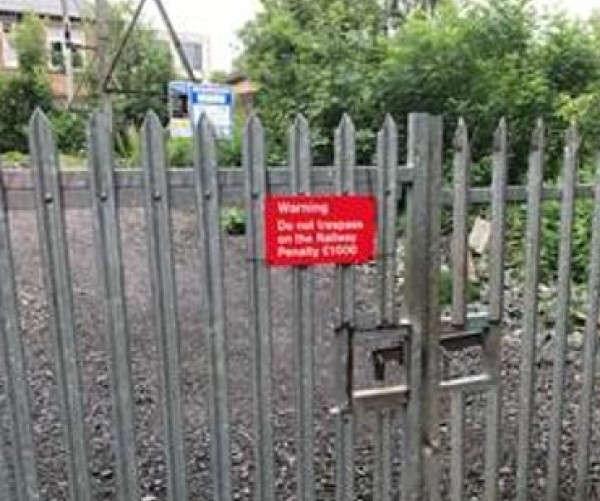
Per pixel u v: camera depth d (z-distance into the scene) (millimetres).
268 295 2436
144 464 3406
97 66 21234
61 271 2230
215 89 11648
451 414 2801
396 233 2537
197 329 5309
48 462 3410
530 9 8914
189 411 3973
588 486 3217
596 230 2883
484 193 2631
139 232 8359
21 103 26297
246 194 2344
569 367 4488
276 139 9523
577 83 8797
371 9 11445
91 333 5207
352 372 2590
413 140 2504
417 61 8891
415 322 2611
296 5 11469
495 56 8867
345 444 2656
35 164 2146
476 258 6078
